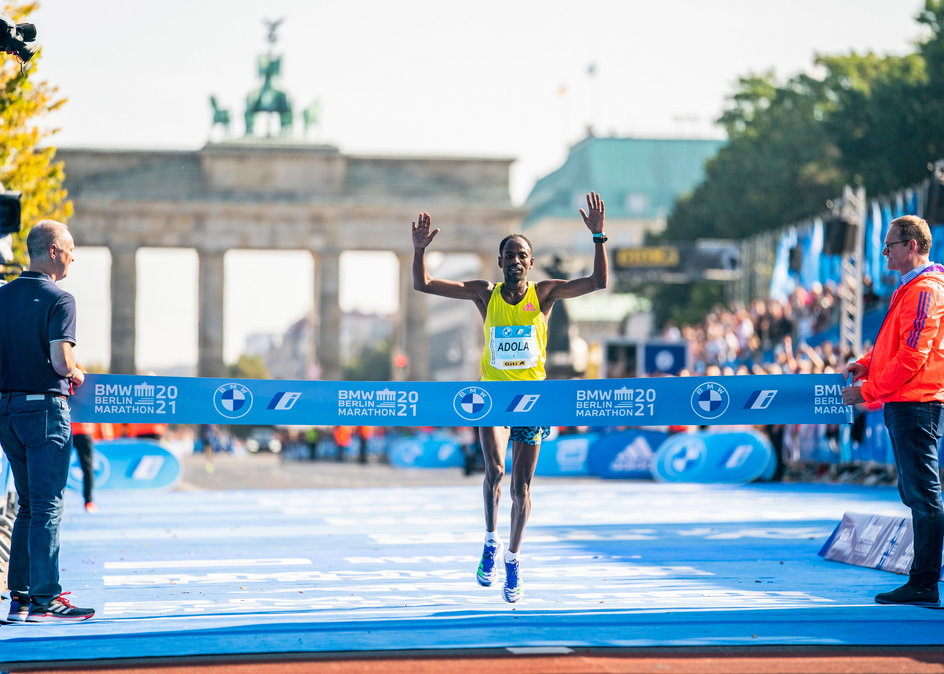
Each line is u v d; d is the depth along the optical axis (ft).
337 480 233.76
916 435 65.41
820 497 152.15
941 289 66.08
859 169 394.32
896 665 49.03
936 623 59.00
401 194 652.07
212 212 638.94
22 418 60.90
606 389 67.56
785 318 233.76
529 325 65.36
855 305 175.52
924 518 64.75
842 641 53.88
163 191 636.07
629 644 53.01
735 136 556.10
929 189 140.05
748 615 61.31
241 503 152.76
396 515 130.93
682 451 184.85
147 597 69.62
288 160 645.10
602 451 201.36
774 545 96.32
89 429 136.26
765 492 164.04
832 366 173.27
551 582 75.10
